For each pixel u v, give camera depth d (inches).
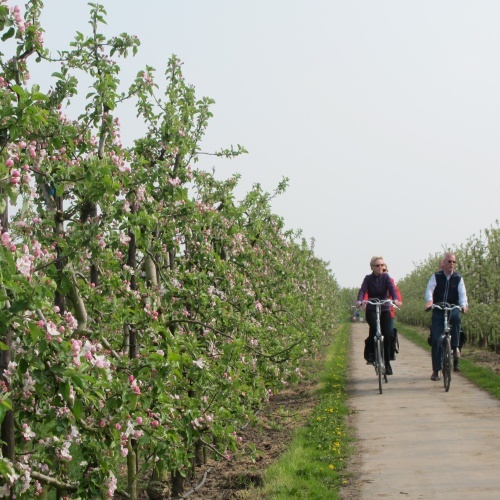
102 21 403.2
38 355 259.4
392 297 876.0
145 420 346.3
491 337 1408.7
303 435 603.8
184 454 398.0
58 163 341.7
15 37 318.0
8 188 260.1
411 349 1541.6
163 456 362.6
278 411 733.9
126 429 311.4
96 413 307.6
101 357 271.7
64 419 291.9
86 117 382.6
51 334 256.8
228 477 503.2
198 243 535.2
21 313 255.0
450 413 682.2
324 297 1712.6
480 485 430.9
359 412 716.0
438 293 860.0
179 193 467.2
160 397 341.1
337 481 459.5
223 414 438.6
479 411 687.1
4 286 241.3
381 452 532.1
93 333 354.3
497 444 537.0
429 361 1224.8
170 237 481.4
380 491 431.5
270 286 794.2
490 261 1481.3
